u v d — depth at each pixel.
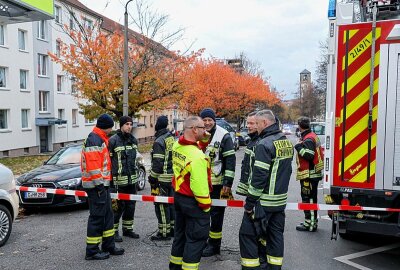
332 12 4.93
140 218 7.56
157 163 5.87
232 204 5.10
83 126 37.56
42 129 31.81
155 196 5.79
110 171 5.48
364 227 4.79
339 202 5.07
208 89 35.66
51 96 32.44
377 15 5.14
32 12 9.54
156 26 21.33
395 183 4.66
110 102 20.00
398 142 4.63
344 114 4.89
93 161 5.05
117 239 5.98
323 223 7.25
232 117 44.44
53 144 32.53
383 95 4.66
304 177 6.44
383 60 4.64
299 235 6.41
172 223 6.23
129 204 6.20
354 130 4.85
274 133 4.27
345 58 4.85
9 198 6.12
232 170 5.24
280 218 4.31
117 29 21.81
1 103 26.73
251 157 4.61
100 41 19.66
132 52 19.45
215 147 5.29
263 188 4.09
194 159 3.98
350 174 4.89
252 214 4.11
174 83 20.41
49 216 7.94
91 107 20.38
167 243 5.93
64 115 34.47
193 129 4.12
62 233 6.58
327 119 5.02
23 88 29.45
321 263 5.09
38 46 30.70
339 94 4.92
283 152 4.20
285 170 4.24
